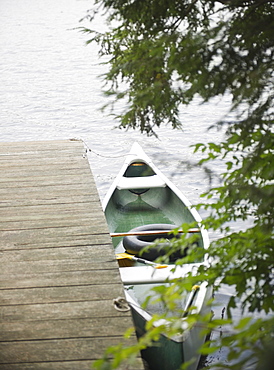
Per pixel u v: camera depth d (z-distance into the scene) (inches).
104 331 138.7
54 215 227.6
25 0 3120.1
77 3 2778.1
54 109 709.9
